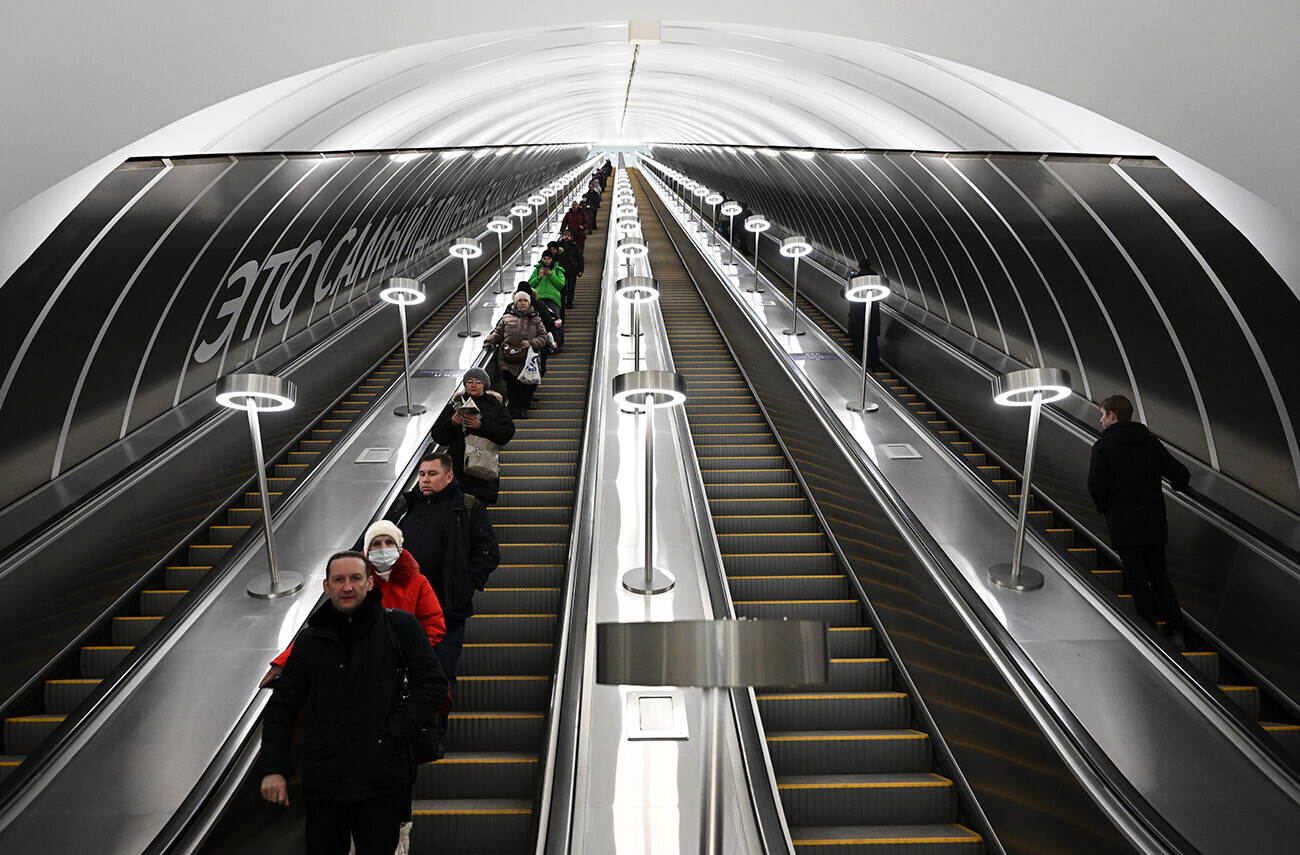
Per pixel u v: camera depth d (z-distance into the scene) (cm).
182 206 680
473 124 1784
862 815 470
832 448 742
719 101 1939
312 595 523
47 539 526
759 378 1087
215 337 865
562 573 610
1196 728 416
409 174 1382
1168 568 623
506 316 950
